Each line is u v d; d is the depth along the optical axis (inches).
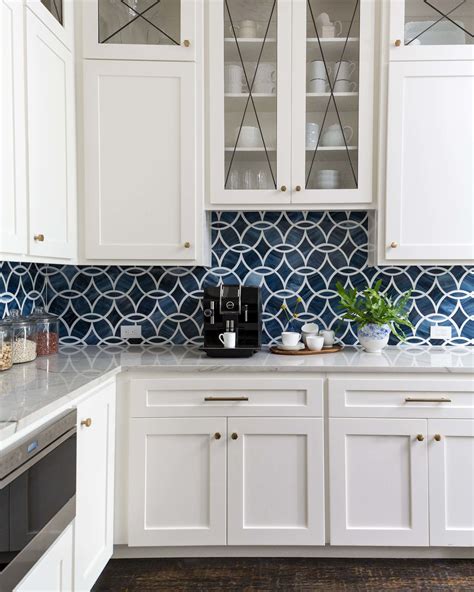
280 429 81.0
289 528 81.4
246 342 91.3
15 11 66.3
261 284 102.6
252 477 81.5
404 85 87.7
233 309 90.1
